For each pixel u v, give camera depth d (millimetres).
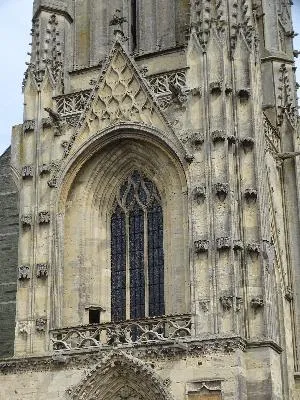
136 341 47781
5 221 64375
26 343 50719
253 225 49250
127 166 54562
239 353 45906
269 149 57312
